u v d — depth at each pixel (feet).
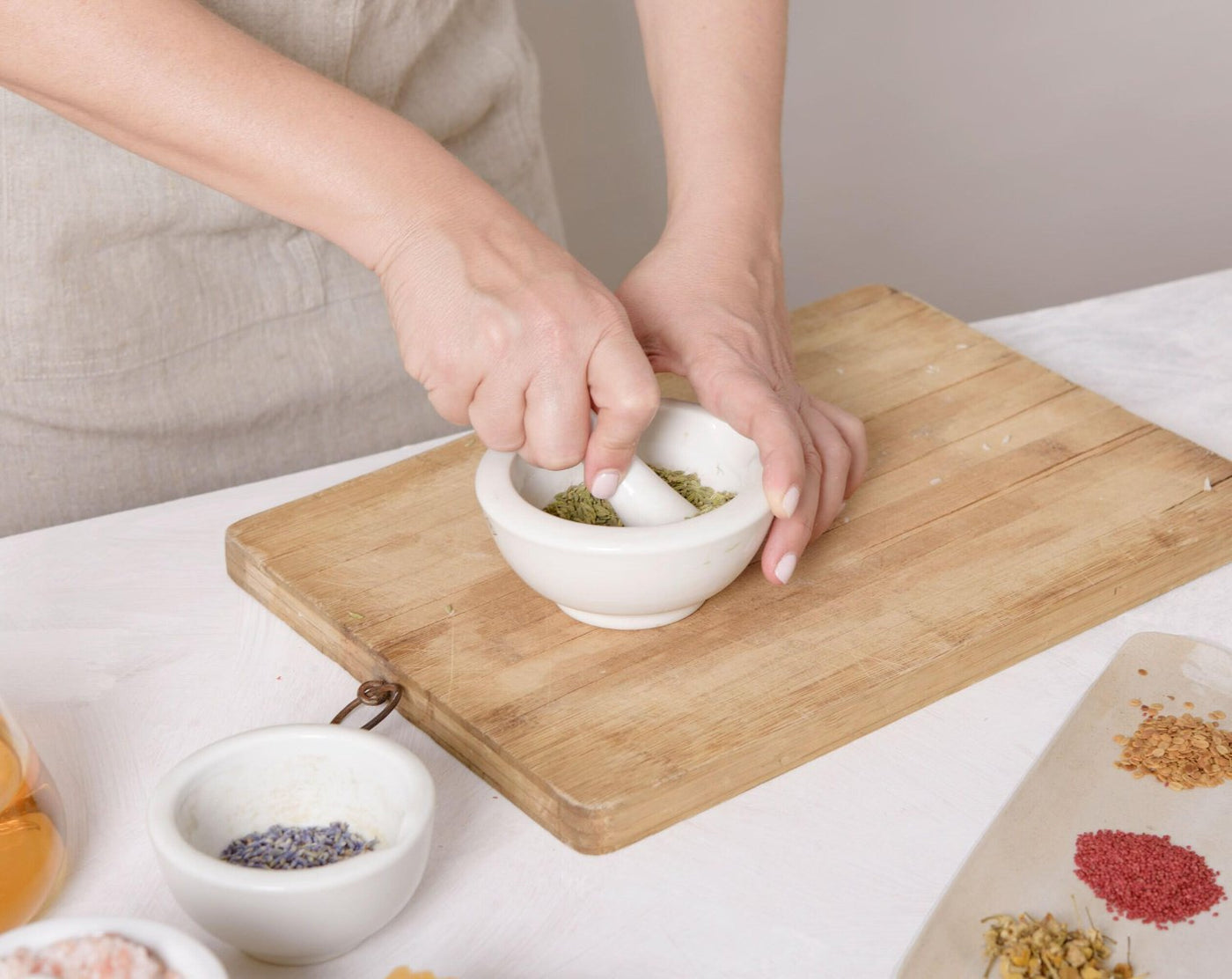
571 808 2.27
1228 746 2.46
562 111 7.45
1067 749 2.48
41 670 2.68
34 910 2.07
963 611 2.75
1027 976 1.99
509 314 2.52
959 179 8.35
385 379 4.07
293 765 2.15
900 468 3.26
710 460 2.96
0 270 3.46
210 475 3.97
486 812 2.40
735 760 2.39
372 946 2.09
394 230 2.55
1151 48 8.15
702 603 2.81
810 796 2.41
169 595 2.94
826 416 3.10
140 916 2.14
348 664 2.75
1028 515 3.06
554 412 2.57
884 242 8.45
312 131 2.52
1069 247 8.66
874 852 2.27
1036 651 2.79
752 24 3.42
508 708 2.51
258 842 2.14
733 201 3.25
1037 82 8.14
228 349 3.82
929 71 8.00
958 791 2.41
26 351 3.56
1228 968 2.04
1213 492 3.13
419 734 2.62
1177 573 2.97
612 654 2.66
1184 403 3.68
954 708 2.63
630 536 2.53
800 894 2.19
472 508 3.14
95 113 2.53
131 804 2.35
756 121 3.37
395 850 1.95
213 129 2.50
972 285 8.68
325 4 3.43
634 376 2.55
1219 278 4.33
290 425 4.02
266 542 2.98
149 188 3.50
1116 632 2.85
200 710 2.60
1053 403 3.50
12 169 3.38
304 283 3.85
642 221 7.90
